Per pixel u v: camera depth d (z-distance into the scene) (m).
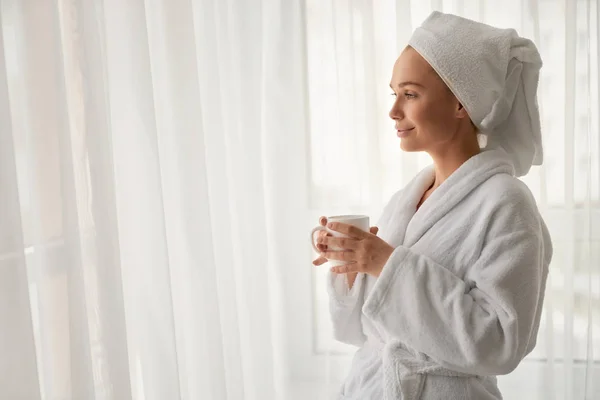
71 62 1.06
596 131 1.69
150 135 1.21
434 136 1.04
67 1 1.05
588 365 1.70
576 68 1.64
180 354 1.37
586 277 1.69
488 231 0.98
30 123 1.01
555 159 1.67
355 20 1.60
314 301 1.67
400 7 1.58
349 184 1.64
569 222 1.67
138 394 1.30
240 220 1.55
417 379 0.98
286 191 1.62
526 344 0.94
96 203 1.08
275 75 1.59
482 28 1.05
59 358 1.04
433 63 1.01
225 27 1.50
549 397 1.69
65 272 1.03
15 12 1.01
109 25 1.21
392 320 0.97
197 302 1.34
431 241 1.03
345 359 1.68
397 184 1.67
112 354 1.10
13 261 0.94
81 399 1.04
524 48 1.04
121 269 1.16
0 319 0.94
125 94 1.21
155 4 1.33
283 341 1.65
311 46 1.61
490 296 0.94
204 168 1.34
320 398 1.68
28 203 1.06
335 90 1.62
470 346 0.92
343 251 1.02
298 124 1.61
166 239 1.24
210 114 1.45
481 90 1.01
